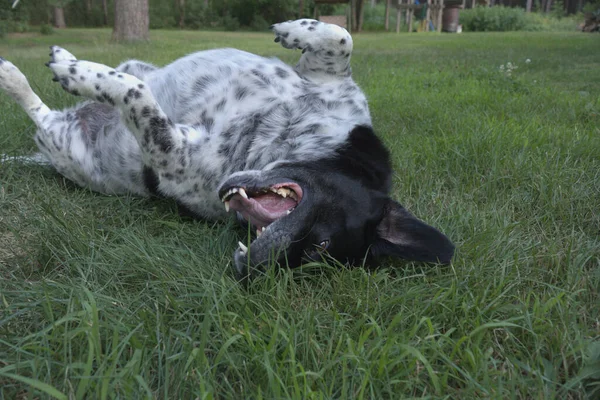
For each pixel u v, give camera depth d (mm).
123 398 557
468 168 1262
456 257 873
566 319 717
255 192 799
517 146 1356
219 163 981
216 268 835
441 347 666
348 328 726
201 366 599
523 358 673
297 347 662
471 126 1510
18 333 659
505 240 938
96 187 1103
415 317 726
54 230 891
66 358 585
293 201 838
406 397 605
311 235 786
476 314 741
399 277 846
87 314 646
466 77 2432
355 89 1134
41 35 5891
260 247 750
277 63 1095
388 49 4285
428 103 1839
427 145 1353
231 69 1050
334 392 611
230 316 699
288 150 963
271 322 681
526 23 8883
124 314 693
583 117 1704
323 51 1091
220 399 598
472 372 632
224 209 1004
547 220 1044
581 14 9359
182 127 991
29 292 716
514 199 1122
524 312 726
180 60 1146
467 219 1010
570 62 3121
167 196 1021
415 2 8797
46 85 1809
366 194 835
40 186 1093
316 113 1021
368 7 9000
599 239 979
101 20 9547
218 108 1024
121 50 3793
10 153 1193
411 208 1092
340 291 797
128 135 1035
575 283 823
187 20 9242
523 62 3111
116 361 578
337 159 896
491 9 9070
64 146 1078
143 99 921
